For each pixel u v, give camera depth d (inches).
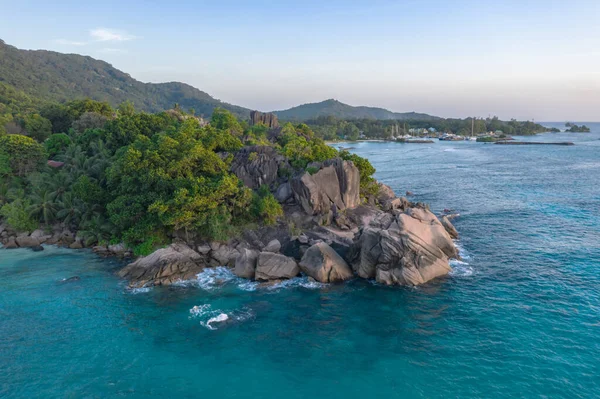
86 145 3649.1
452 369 1365.7
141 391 1285.7
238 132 3895.2
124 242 2522.1
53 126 4810.5
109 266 2305.6
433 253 2098.9
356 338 1571.1
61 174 3026.6
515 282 2001.7
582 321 1624.0
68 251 2554.1
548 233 2733.8
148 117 3767.2
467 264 2240.4
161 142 2596.0
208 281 2107.5
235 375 1364.4
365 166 3088.1
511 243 2559.1
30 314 1750.7
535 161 7012.8
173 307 1831.9
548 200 3730.3
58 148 3777.1
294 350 1502.2
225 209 2434.8
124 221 2437.3
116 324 1680.6
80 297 1919.3
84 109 4847.4
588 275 2046.0
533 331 1569.9
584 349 1440.7
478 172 5812.0
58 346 1518.2
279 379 1341.0
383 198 3472.0
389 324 1665.8
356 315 1747.0
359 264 2140.7
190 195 2352.4
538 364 1371.8
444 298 1868.8
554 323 1619.1
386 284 2036.2
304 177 2637.8
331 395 1262.3
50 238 2728.8
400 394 1257.4
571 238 2610.7
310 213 2637.8
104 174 2928.2
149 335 1601.9
